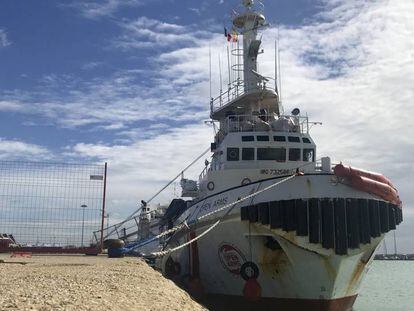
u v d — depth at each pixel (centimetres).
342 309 1959
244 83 2641
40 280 1130
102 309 812
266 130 2328
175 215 2758
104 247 2519
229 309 2091
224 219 1975
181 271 2408
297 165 2258
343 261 1756
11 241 2441
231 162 2247
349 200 1767
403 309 3014
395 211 1931
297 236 1742
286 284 1873
